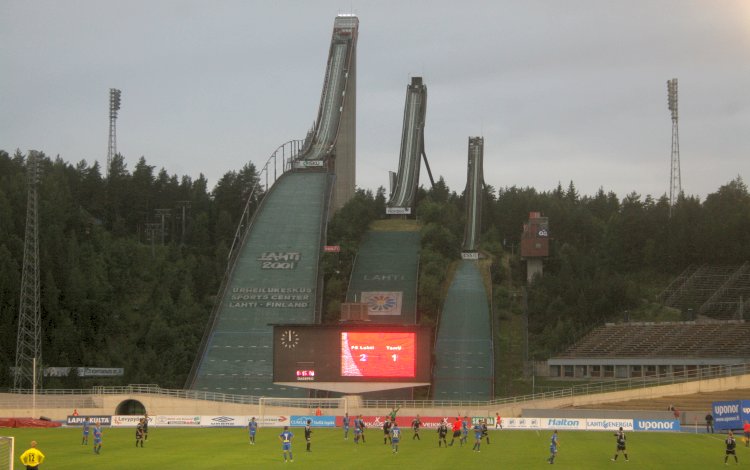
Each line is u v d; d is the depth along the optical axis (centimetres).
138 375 19938
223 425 14475
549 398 16525
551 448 8944
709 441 11394
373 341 14762
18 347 18825
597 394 15425
